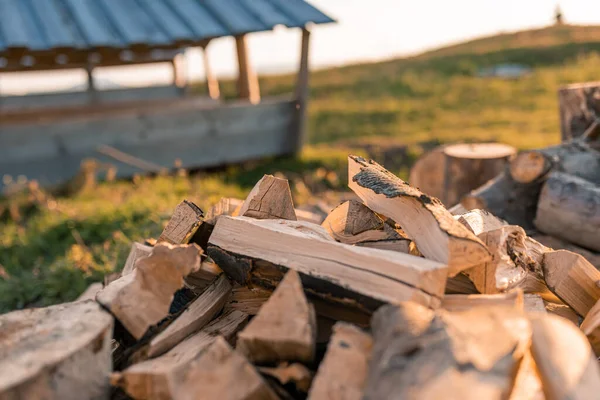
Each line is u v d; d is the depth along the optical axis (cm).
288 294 185
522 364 178
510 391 168
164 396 180
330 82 2441
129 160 1002
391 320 171
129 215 596
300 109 1099
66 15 942
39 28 895
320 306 212
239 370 173
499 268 229
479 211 278
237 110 1061
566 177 367
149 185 809
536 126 1312
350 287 200
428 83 2178
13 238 609
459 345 155
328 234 242
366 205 262
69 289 444
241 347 186
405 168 974
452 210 314
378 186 243
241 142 1081
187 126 1034
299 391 183
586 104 453
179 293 244
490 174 497
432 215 214
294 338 176
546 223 372
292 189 824
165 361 195
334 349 172
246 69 1155
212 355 176
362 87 2259
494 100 1767
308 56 1071
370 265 199
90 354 183
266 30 959
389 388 151
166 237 262
